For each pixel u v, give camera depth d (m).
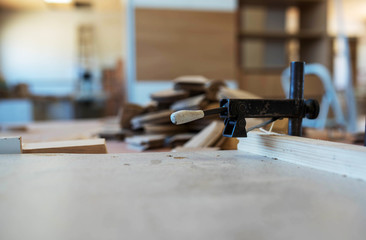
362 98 5.50
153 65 3.57
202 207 0.43
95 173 0.63
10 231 0.35
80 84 6.98
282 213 0.41
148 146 1.57
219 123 1.43
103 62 7.12
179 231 0.35
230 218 0.39
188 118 0.69
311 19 4.20
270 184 0.56
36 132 2.30
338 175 0.63
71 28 7.07
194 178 0.59
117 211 0.41
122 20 7.06
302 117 0.88
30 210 0.42
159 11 3.54
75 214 0.40
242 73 3.89
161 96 1.98
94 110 6.74
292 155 0.76
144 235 0.34
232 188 0.53
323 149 0.68
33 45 7.07
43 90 7.15
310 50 4.24
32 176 0.60
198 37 3.64
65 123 3.69
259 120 1.20
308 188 0.53
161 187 0.53
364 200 0.47
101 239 0.33
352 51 5.06
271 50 4.57
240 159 0.80
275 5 4.37
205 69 3.68
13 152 0.89
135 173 0.63
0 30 6.98
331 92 2.50
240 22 4.46
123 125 2.07
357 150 0.61
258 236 0.34
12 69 7.09
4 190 0.51
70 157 0.82
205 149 1.19
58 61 7.12
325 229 0.36
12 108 5.33
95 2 6.16
